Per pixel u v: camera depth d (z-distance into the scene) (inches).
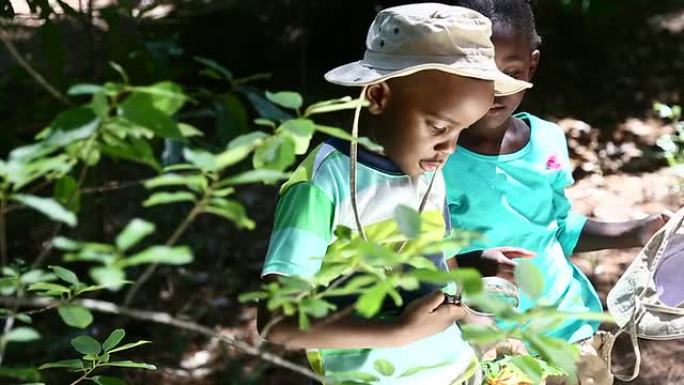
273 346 162.7
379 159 82.9
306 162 84.4
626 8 309.4
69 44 202.2
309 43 287.6
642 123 248.1
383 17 81.0
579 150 233.5
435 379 88.1
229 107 67.9
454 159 109.8
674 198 208.7
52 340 158.1
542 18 298.8
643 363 157.4
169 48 144.5
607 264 185.8
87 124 52.7
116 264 50.1
